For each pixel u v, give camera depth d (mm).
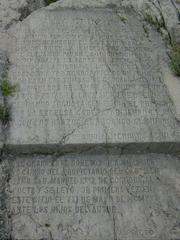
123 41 1607
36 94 1396
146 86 1472
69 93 1411
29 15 1663
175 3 1853
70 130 1320
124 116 1375
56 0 1906
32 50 1523
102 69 1497
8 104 1361
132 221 1193
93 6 1729
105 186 1254
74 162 1300
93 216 1189
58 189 1234
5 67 1468
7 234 1137
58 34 1590
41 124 1325
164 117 1393
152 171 1309
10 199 1201
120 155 1336
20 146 1281
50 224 1164
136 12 1751
